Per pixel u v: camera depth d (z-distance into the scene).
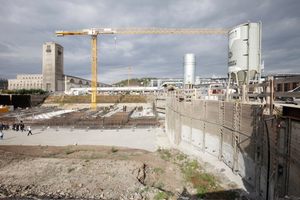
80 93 122.25
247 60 20.47
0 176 15.87
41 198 11.81
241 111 13.70
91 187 13.88
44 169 17.42
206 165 16.86
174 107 29.72
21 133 38.44
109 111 73.75
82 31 88.88
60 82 139.12
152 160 20.12
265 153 10.78
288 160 8.62
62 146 29.08
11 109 71.19
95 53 91.06
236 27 21.19
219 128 17.45
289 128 8.54
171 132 32.06
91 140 32.69
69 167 17.77
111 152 25.12
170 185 14.80
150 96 92.44
